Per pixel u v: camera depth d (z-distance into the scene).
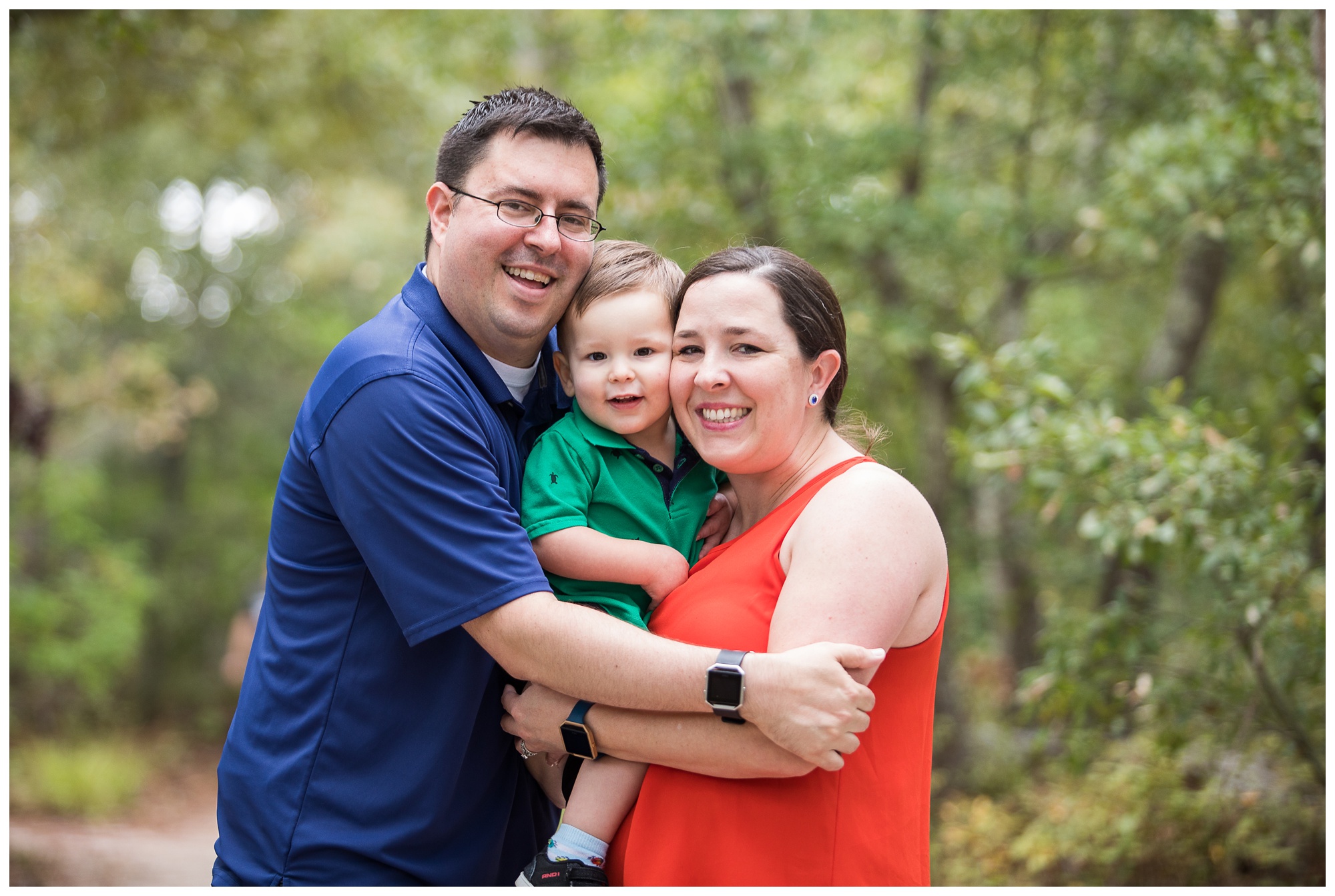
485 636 1.82
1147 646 4.60
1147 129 6.44
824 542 1.77
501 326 2.06
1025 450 4.59
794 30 7.83
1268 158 4.75
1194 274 7.43
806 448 2.00
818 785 1.80
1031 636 8.41
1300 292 6.71
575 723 1.85
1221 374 8.23
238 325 15.62
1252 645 4.28
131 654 13.13
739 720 1.71
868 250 7.64
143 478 16.30
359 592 1.99
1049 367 4.83
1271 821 4.50
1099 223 6.04
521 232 2.01
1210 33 6.18
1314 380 4.24
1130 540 4.32
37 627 10.66
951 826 5.81
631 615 1.98
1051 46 7.79
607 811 1.93
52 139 8.73
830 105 8.76
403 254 13.12
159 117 9.19
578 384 2.08
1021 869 5.23
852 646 1.67
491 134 2.05
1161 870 4.61
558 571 1.98
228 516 16.14
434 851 1.99
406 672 1.97
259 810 2.00
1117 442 4.27
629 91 8.87
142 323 14.80
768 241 7.38
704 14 7.35
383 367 1.90
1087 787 5.23
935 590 1.87
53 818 8.96
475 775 2.02
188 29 7.61
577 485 2.04
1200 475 4.11
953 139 8.54
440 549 1.82
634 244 2.20
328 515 2.00
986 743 7.25
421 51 8.76
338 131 9.70
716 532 2.19
